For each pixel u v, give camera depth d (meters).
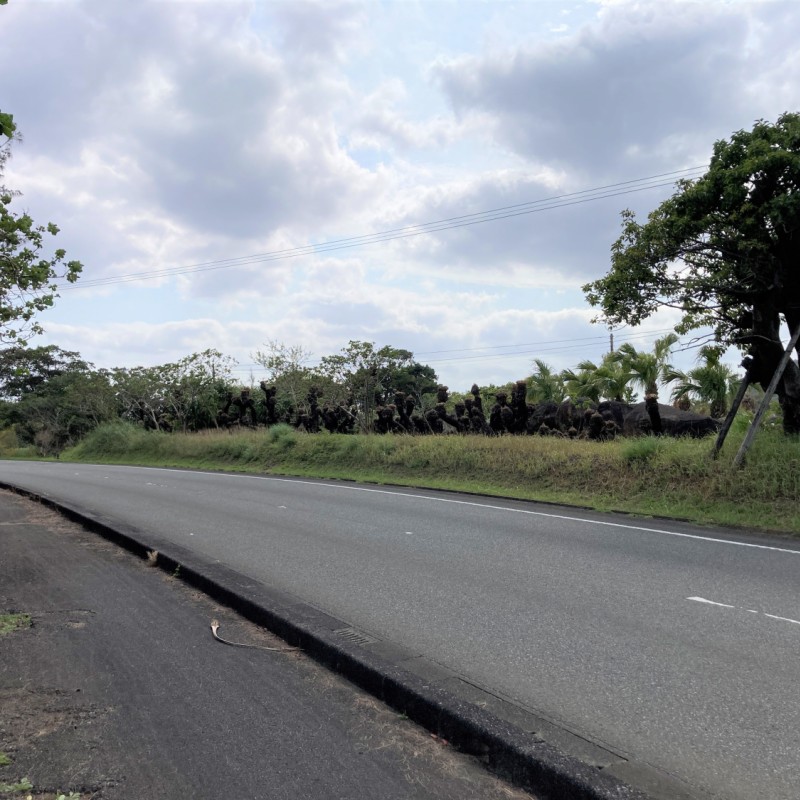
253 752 3.29
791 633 5.16
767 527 9.77
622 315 13.29
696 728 3.62
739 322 13.25
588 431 19.34
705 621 5.46
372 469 19.88
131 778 3.04
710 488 11.60
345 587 6.58
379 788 3.00
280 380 36.56
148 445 32.09
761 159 10.75
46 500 13.12
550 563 7.61
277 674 4.30
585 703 3.94
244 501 13.64
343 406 33.59
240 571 7.27
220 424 36.34
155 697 3.91
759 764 3.25
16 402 57.75
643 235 12.41
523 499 13.52
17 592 6.18
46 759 3.20
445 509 12.16
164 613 5.58
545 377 30.02
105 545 8.59
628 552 8.22
